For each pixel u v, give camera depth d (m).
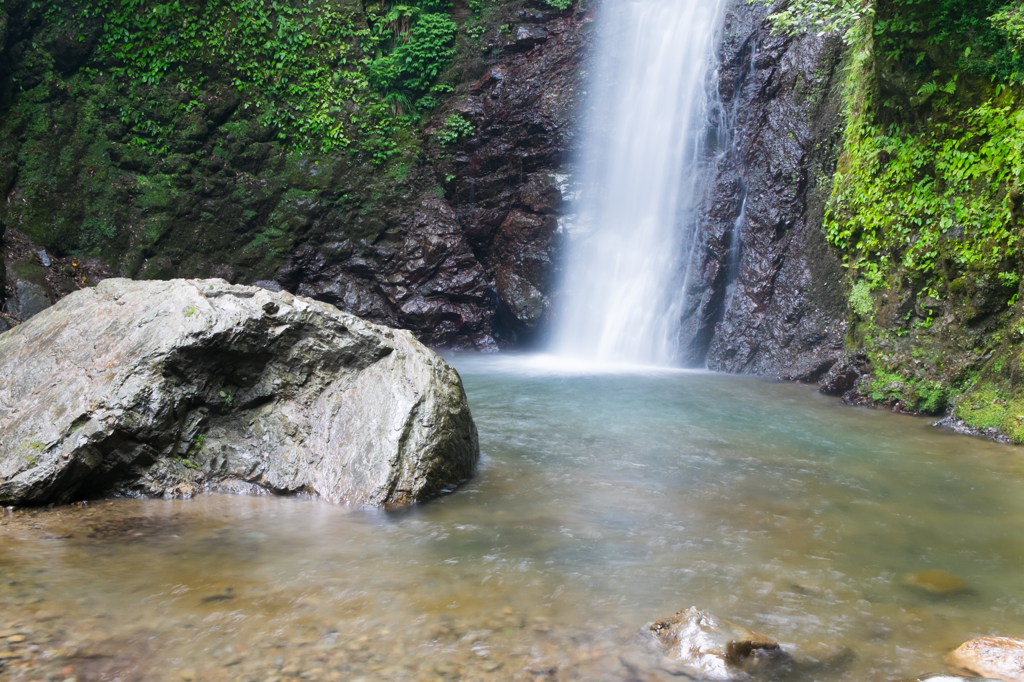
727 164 13.37
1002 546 4.85
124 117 14.91
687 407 9.55
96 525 4.88
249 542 4.64
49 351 5.99
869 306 10.21
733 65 13.29
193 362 5.75
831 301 11.74
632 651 3.35
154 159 15.09
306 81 16.02
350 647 3.31
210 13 15.40
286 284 15.75
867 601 3.98
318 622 3.55
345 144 16.14
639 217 14.31
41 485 5.15
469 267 16.02
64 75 14.62
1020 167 8.14
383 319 15.97
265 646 3.30
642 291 14.00
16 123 14.02
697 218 13.45
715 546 4.73
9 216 13.70
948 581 4.27
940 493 6.02
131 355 5.68
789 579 4.24
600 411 9.20
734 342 12.85
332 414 5.99
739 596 3.99
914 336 9.64
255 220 15.70
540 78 15.73
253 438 5.98
